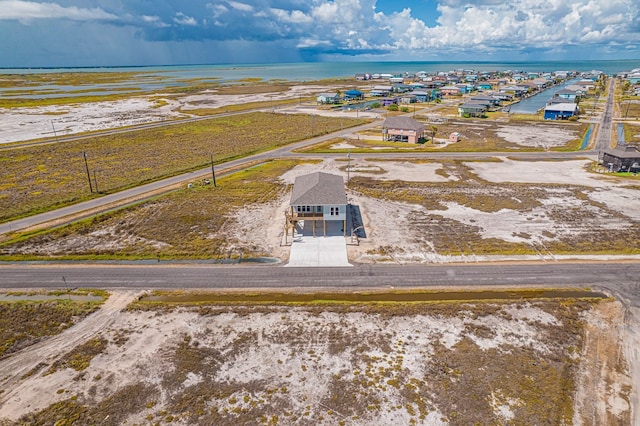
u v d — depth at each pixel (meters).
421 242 43.47
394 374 25.45
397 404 23.19
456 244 42.88
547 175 67.19
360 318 31.03
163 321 30.78
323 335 29.19
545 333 29.28
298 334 29.31
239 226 47.81
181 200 56.44
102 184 63.22
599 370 25.86
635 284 35.47
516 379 25.00
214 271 38.12
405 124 93.38
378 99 178.62
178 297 34.31
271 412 22.72
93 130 107.94
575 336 28.98
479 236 44.69
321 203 43.22
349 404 23.23
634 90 183.25
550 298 33.53
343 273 37.62
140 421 22.14
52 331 29.62
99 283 36.09
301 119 125.12
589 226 46.88
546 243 42.81
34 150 84.69
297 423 22.00
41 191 60.06
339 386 24.56
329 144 91.12
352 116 130.50
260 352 27.55
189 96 190.38
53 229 46.66
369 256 40.62
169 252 41.47
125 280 36.62
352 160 78.00
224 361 26.73
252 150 85.31
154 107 152.75
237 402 23.44
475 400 23.44
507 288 35.16
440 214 51.19
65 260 40.12
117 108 149.12
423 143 92.06
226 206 54.22
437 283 35.91
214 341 28.66
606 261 39.22
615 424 21.98
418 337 28.89
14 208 53.00
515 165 73.62
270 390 24.28
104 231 46.53
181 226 47.78
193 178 66.75
